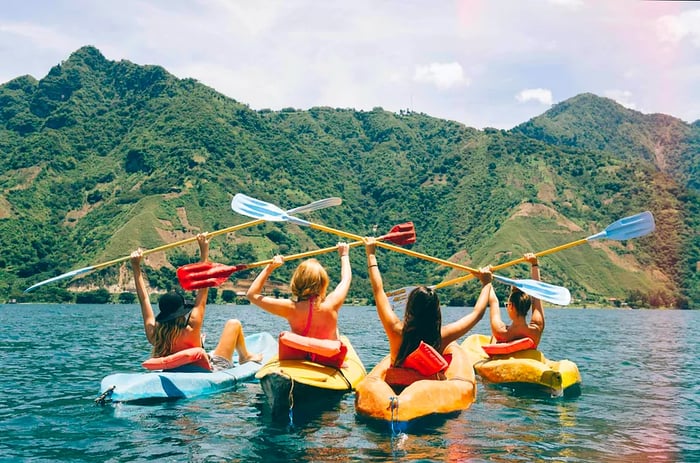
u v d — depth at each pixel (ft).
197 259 375.86
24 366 36.19
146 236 387.75
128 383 23.91
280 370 20.76
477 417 21.17
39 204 458.50
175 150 504.84
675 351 54.08
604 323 135.64
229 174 496.23
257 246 399.03
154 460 16.15
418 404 19.80
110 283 337.93
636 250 466.70
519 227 466.29
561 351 51.37
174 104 579.07
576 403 24.30
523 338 28.45
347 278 23.95
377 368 22.44
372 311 205.77
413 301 21.38
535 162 564.71
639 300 403.75
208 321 103.50
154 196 435.12
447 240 486.79
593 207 519.19
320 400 22.20
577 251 455.63
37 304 295.69
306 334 22.81
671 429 20.06
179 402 23.30
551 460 16.28
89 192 483.51
